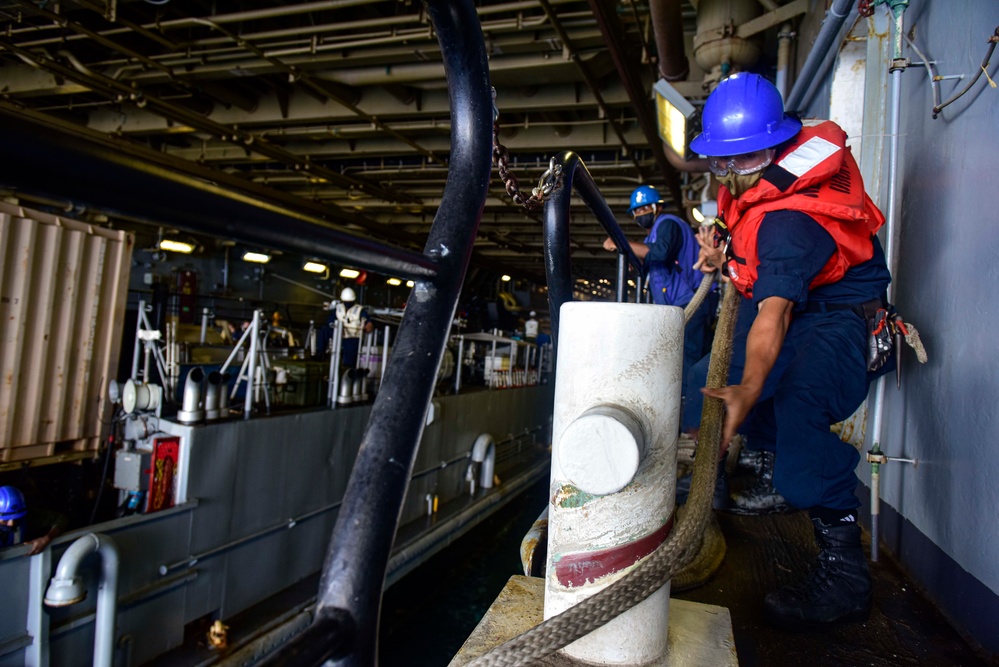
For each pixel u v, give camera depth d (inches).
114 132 408.2
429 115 365.1
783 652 55.0
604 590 29.9
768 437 78.0
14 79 346.9
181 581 207.6
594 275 962.1
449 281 23.5
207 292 629.9
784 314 51.9
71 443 229.1
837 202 57.4
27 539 174.1
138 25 281.4
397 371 21.5
